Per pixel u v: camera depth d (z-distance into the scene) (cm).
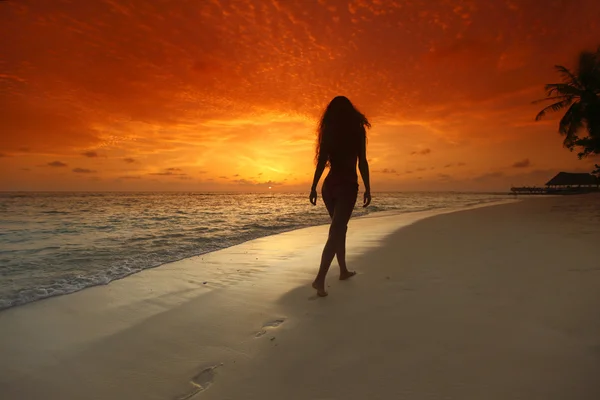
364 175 307
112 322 236
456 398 134
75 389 156
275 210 1986
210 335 210
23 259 487
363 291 284
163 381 160
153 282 342
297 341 196
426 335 192
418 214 1295
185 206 2647
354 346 185
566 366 152
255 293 295
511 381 143
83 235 771
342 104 306
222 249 554
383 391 142
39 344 203
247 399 142
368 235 651
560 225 716
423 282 300
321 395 142
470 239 548
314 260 435
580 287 263
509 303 235
